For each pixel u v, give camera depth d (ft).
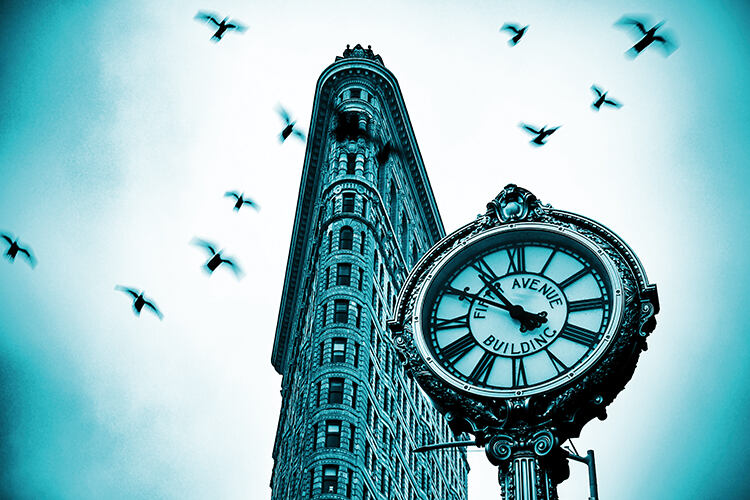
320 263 345.72
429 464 366.43
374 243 358.84
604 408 32.48
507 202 36.60
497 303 34.83
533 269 35.22
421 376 34.01
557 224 35.47
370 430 302.86
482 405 32.89
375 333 335.47
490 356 33.78
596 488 32.68
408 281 36.01
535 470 31.68
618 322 32.53
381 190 391.65
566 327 33.60
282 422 392.47
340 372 303.48
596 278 34.19
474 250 36.09
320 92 416.05
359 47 437.99
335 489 274.16
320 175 409.08
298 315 399.44
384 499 299.79
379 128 405.39
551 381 32.40
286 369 419.95
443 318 35.22
